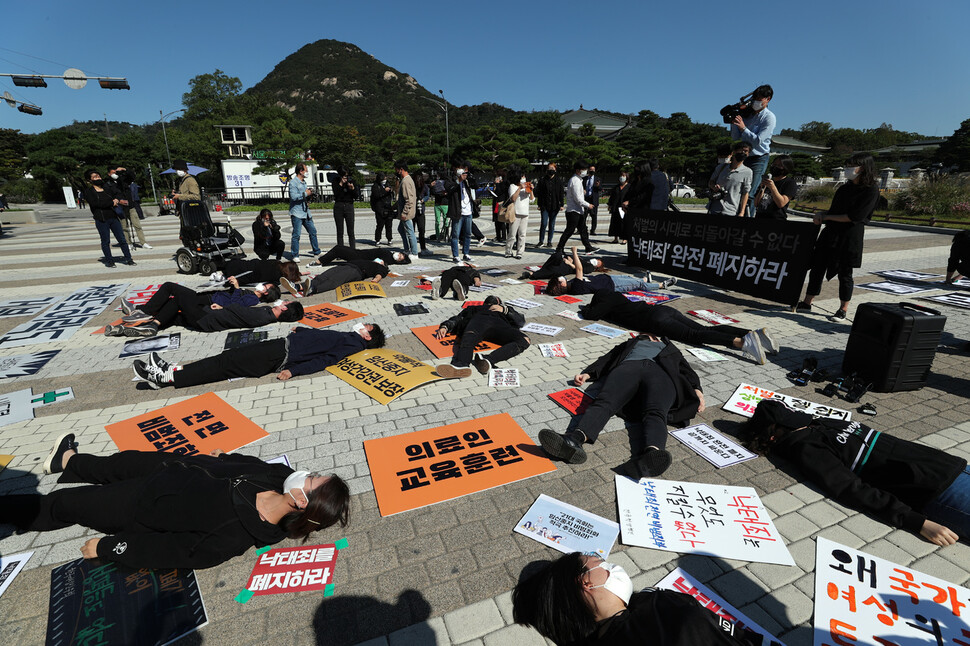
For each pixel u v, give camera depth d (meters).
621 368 3.60
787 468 3.08
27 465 3.12
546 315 6.36
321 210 26.36
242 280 7.34
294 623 2.04
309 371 4.46
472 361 4.67
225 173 34.00
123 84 17.80
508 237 10.71
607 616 1.73
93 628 1.99
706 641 1.46
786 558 2.36
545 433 2.95
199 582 2.23
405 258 9.85
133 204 12.38
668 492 2.83
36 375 4.58
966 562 2.35
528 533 2.51
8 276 9.25
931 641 1.94
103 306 7.05
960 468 2.54
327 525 2.21
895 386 4.01
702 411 3.79
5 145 60.38
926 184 19.97
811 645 1.93
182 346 5.33
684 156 47.44
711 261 7.56
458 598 2.15
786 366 4.68
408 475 2.99
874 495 2.65
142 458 2.57
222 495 2.15
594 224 14.14
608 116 65.38
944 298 7.00
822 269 6.20
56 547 2.45
